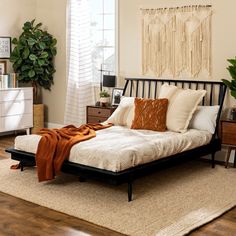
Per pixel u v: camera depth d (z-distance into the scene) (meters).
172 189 4.34
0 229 3.36
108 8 6.70
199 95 5.27
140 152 4.09
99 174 3.95
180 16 5.76
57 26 7.39
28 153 4.66
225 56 5.45
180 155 4.62
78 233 3.28
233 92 5.03
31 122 7.28
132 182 4.29
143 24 6.14
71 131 4.79
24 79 7.30
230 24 5.37
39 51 7.24
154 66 6.10
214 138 5.21
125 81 6.46
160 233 3.24
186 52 5.76
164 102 5.26
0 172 4.93
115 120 5.57
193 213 3.66
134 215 3.62
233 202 3.94
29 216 3.63
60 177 4.77
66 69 7.27
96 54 6.92
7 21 7.28
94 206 3.84
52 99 7.65
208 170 5.12
